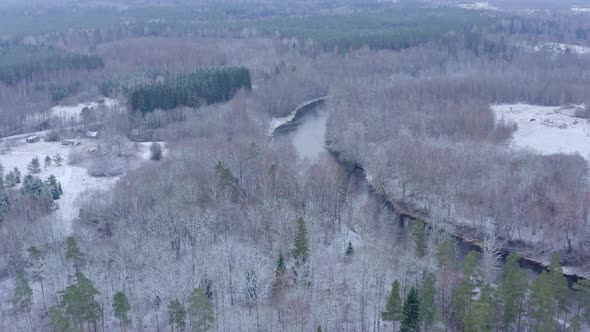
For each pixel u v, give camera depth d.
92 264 120.75
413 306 93.69
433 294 101.06
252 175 164.25
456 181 159.62
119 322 110.56
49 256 121.62
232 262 120.50
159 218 135.75
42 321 110.19
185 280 113.88
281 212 136.00
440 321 102.44
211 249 127.12
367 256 118.69
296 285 111.38
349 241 132.00
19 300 108.88
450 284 107.19
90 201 150.50
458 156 170.75
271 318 106.62
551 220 144.62
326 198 154.38
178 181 154.00
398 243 136.12
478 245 145.50
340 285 117.12
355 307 110.94
